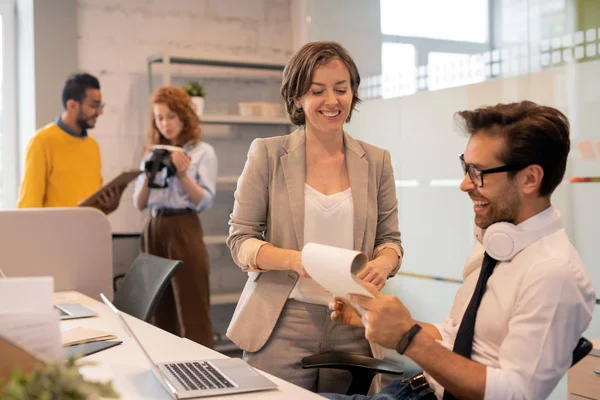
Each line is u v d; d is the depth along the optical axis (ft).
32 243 9.84
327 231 6.78
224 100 17.42
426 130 12.19
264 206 6.94
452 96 11.57
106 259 10.33
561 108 9.63
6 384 3.30
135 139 16.43
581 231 9.46
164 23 16.69
